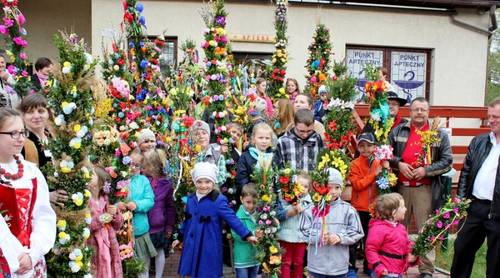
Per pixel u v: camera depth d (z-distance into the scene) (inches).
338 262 161.8
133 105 205.2
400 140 204.2
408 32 430.3
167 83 272.7
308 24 414.6
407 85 436.8
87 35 436.8
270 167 161.8
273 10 406.9
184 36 395.2
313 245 162.2
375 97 193.9
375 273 160.2
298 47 413.4
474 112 350.3
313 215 161.9
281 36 286.4
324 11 416.2
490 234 175.6
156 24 393.1
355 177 196.1
